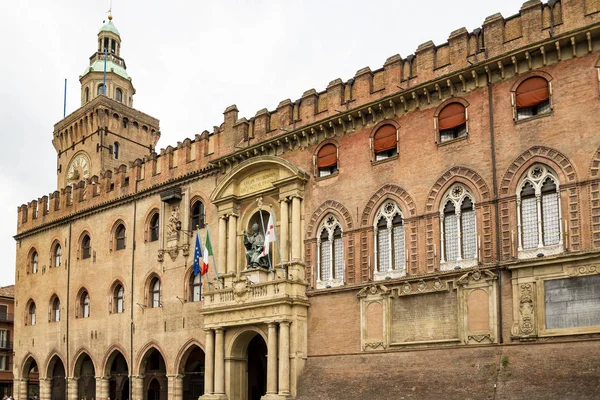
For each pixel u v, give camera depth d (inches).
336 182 1624.0
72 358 2251.5
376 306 1486.2
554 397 1157.1
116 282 2155.5
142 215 2111.2
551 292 1246.3
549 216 1286.9
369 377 1439.5
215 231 1866.4
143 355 2004.2
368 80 1608.0
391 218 1514.5
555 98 1305.4
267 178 1752.0
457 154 1424.7
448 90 1459.2
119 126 2687.0
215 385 1678.2
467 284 1350.9
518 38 1373.0
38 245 2527.1
